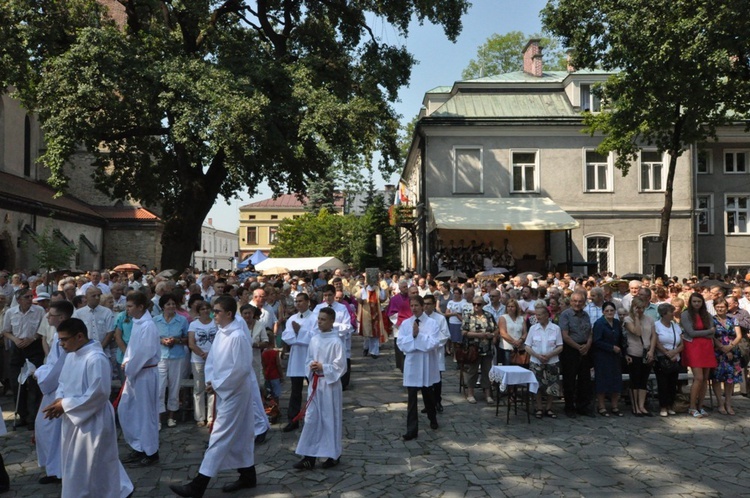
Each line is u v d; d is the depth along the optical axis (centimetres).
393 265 4550
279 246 6241
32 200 2695
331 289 916
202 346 871
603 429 852
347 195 7288
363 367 1405
